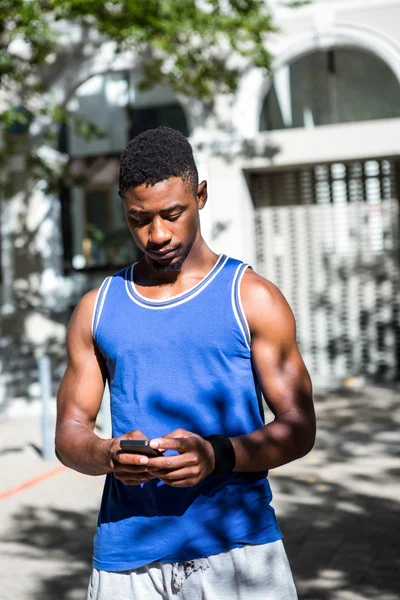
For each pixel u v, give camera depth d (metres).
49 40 10.14
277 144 11.98
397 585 4.21
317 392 11.15
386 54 11.55
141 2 9.35
